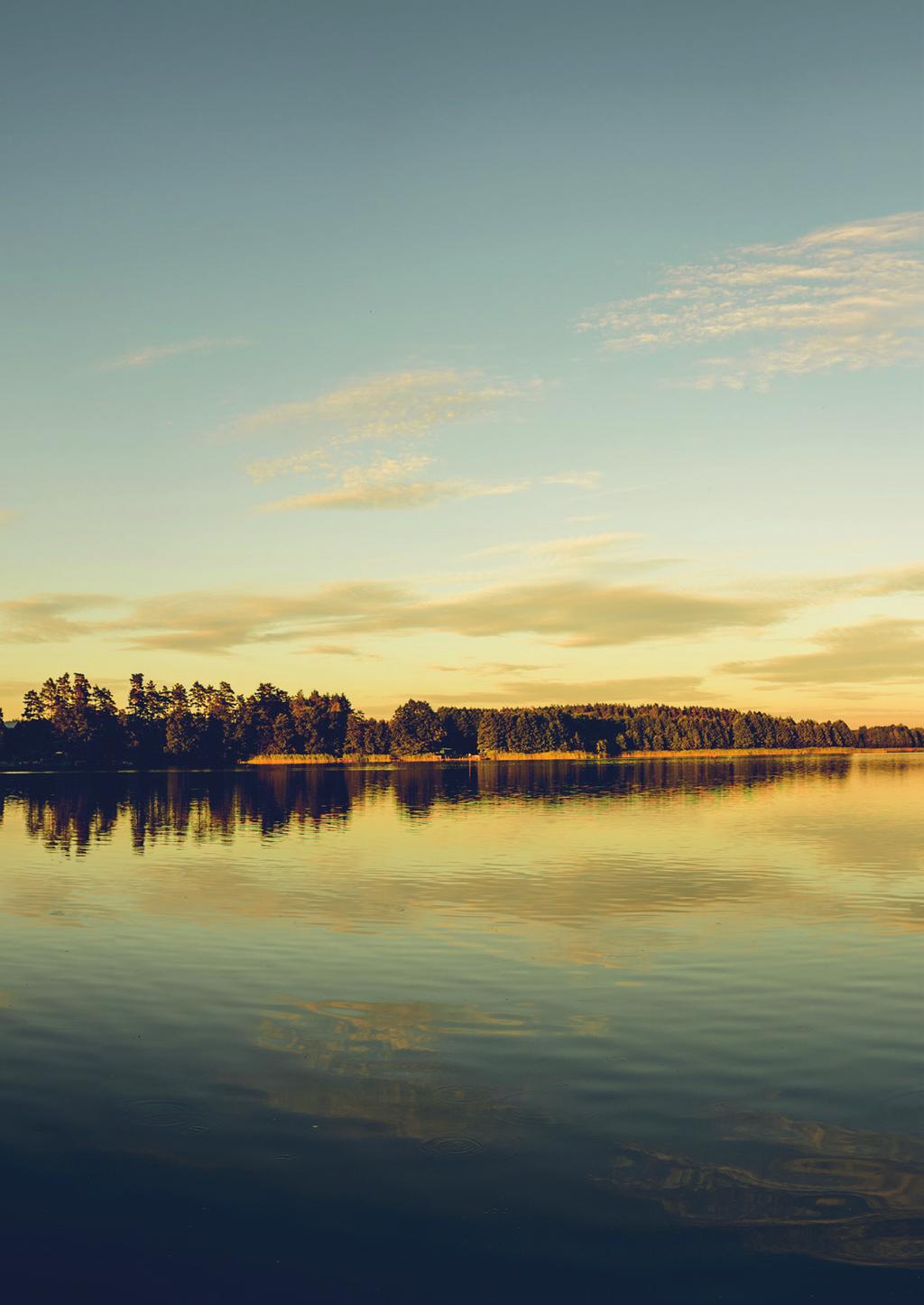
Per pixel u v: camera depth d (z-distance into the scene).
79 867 36.31
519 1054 15.68
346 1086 14.34
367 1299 9.31
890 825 52.69
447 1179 11.51
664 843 44.19
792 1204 10.98
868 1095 14.00
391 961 21.67
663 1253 10.05
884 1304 9.23
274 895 30.08
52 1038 16.45
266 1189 11.24
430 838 46.66
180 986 19.69
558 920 26.19
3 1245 10.11
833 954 22.22
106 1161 11.93
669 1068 15.08
